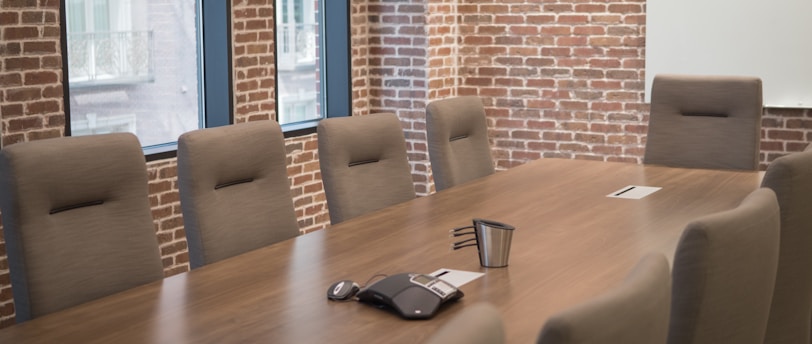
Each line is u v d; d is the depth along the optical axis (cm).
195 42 645
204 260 368
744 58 690
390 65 777
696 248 221
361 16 773
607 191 453
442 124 495
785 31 675
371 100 790
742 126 552
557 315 150
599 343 152
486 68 787
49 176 316
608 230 370
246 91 657
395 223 385
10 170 308
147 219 346
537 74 770
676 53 711
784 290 307
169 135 634
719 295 226
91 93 579
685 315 225
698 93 561
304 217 719
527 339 245
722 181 481
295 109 743
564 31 756
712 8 695
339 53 761
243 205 387
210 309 273
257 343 244
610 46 743
